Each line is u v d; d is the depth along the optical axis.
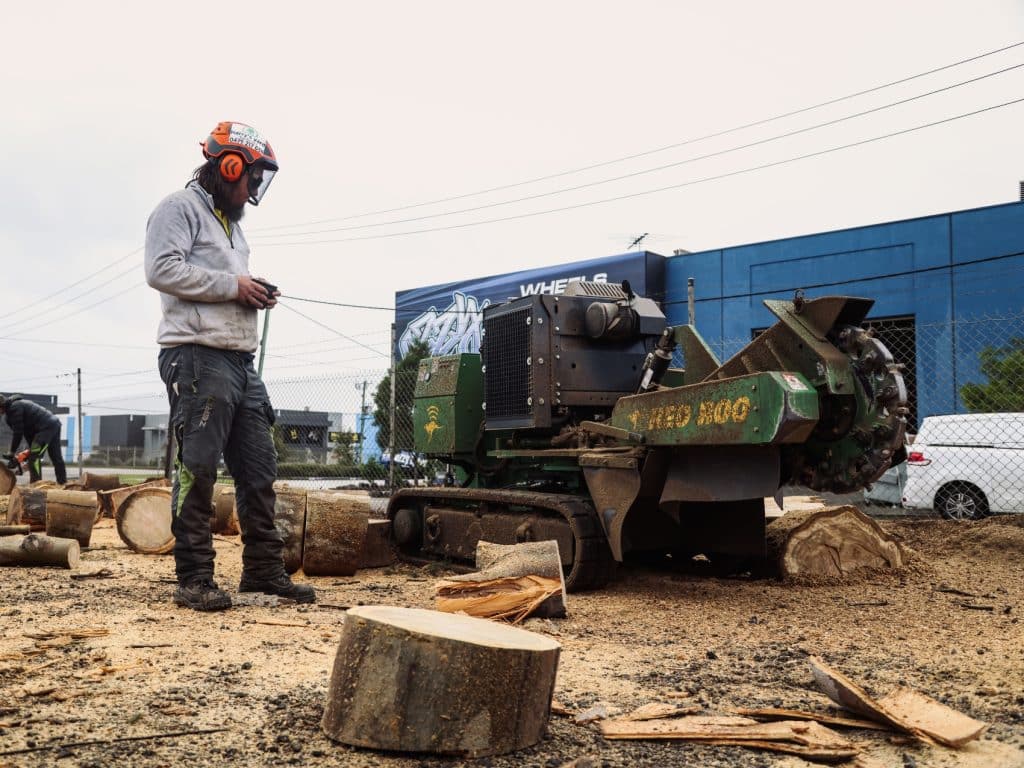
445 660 2.77
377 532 8.27
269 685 3.52
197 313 5.29
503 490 7.76
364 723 2.80
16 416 14.00
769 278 20.59
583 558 6.49
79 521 8.55
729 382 5.56
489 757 2.77
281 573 5.83
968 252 18.00
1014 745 3.03
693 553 7.59
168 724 3.00
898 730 3.12
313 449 15.43
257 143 5.55
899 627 5.19
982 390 15.64
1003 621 5.37
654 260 22.47
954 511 11.55
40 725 2.97
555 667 3.00
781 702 3.49
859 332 5.67
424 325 27.53
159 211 5.27
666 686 3.73
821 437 5.89
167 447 14.53
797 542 6.92
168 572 7.10
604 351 7.53
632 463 6.28
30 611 5.09
